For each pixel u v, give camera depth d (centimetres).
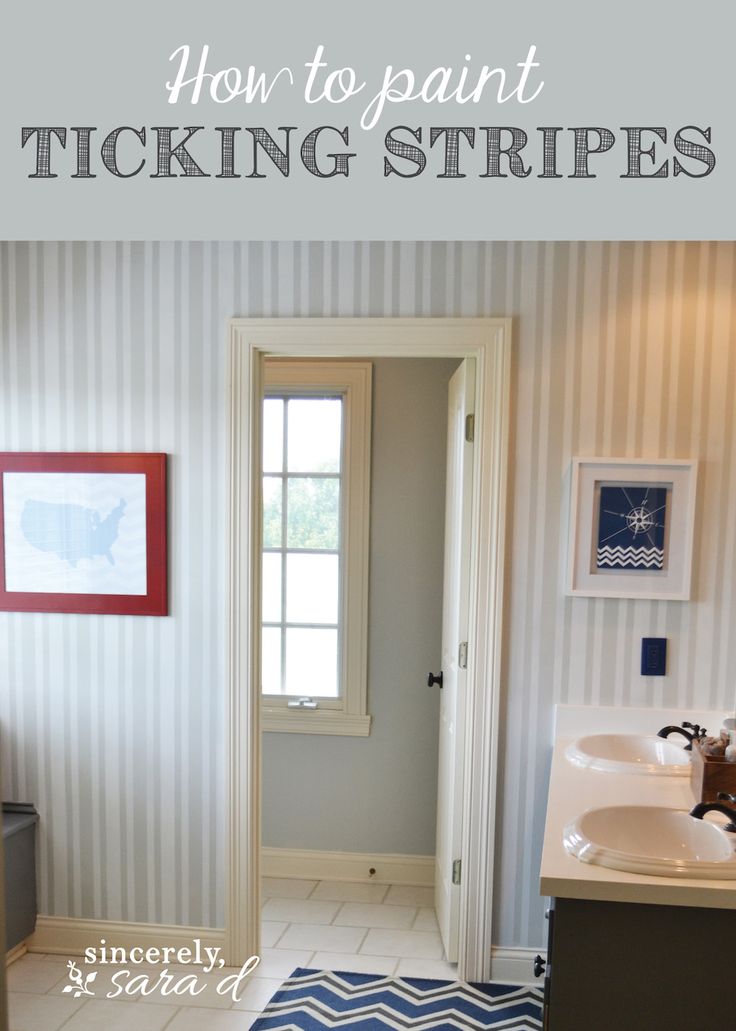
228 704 319
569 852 206
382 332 305
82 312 322
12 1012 294
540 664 307
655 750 292
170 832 327
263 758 411
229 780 320
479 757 309
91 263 320
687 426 299
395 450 401
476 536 306
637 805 231
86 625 329
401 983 313
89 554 325
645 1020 195
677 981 194
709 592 301
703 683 303
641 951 194
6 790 337
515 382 303
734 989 192
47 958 331
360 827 408
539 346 301
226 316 313
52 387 326
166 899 329
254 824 323
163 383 319
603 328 299
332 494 414
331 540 415
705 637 302
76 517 325
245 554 315
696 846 222
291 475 415
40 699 333
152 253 316
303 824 411
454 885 324
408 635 403
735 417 297
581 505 300
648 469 298
